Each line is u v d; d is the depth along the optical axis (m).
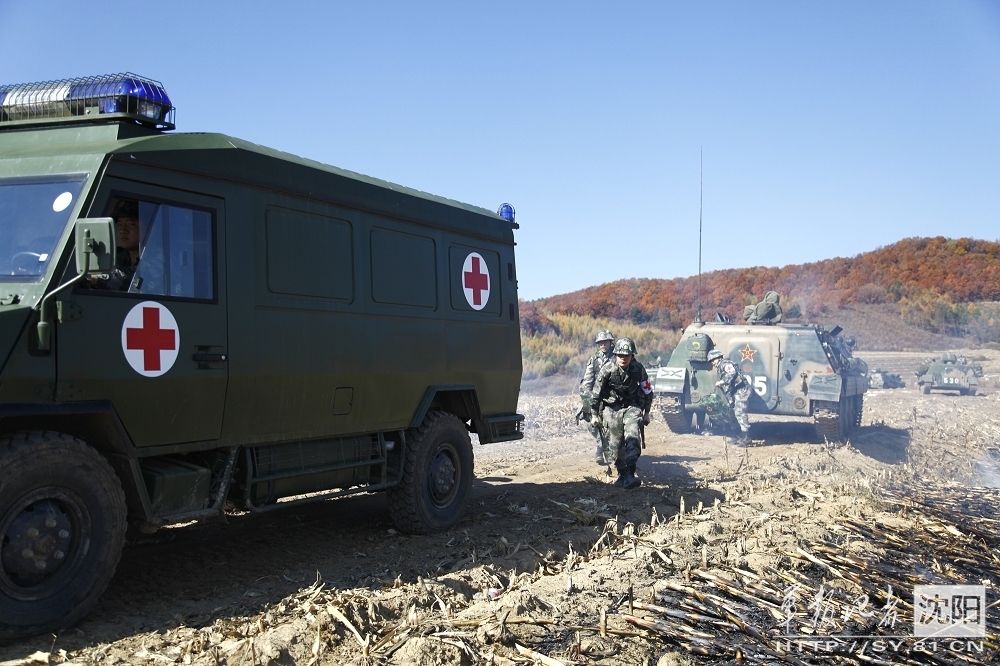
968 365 32.34
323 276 6.80
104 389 5.17
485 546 7.43
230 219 6.06
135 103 5.77
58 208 5.19
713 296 66.12
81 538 5.05
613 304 64.31
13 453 4.70
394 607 5.66
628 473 10.38
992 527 8.92
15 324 4.72
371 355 7.21
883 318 75.12
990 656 5.43
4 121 5.96
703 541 7.70
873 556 7.56
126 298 5.31
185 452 5.76
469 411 8.72
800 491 10.12
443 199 8.45
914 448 15.02
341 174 7.12
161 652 4.80
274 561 6.71
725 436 15.89
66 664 4.55
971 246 90.12
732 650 5.32
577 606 5.89
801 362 15.92
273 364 6.30
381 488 7.41
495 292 8.98
